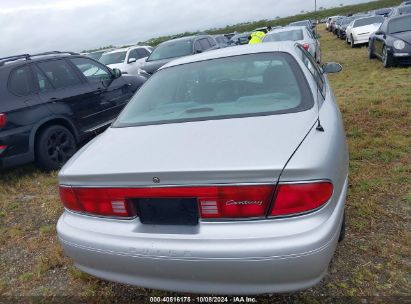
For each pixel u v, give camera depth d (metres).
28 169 5.25
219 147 2.01
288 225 1.78
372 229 2.81
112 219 2.07
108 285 2.61
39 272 2.82
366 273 2.37
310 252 1.74
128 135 2.49
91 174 2.04
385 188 3.38
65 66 5.53
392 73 8.94
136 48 13.07
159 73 3.20
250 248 1.75
